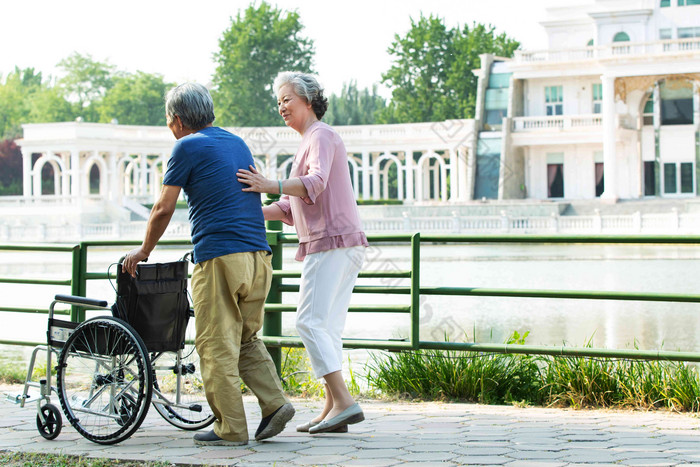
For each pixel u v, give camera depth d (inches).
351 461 240.5
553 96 3051.2
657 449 254.1
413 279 355.9
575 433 282.0
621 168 2950.3
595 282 1086.4
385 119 4692.4
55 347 291.1
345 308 287.4
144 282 275.1
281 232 386.3
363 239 283.4
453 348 352.8
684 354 324.5
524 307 883.4
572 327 728.3
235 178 268.7
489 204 2529.5
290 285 384.2
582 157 2992.1
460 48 4407.0
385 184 3732.8
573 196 3004.4
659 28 2935.5
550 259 1552.7
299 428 292.2
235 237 265.3
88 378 397.7
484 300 951.0
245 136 3085.6
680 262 1440.7
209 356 265.4
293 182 265.4
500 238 341.4
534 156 3043.8
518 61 2999.5
